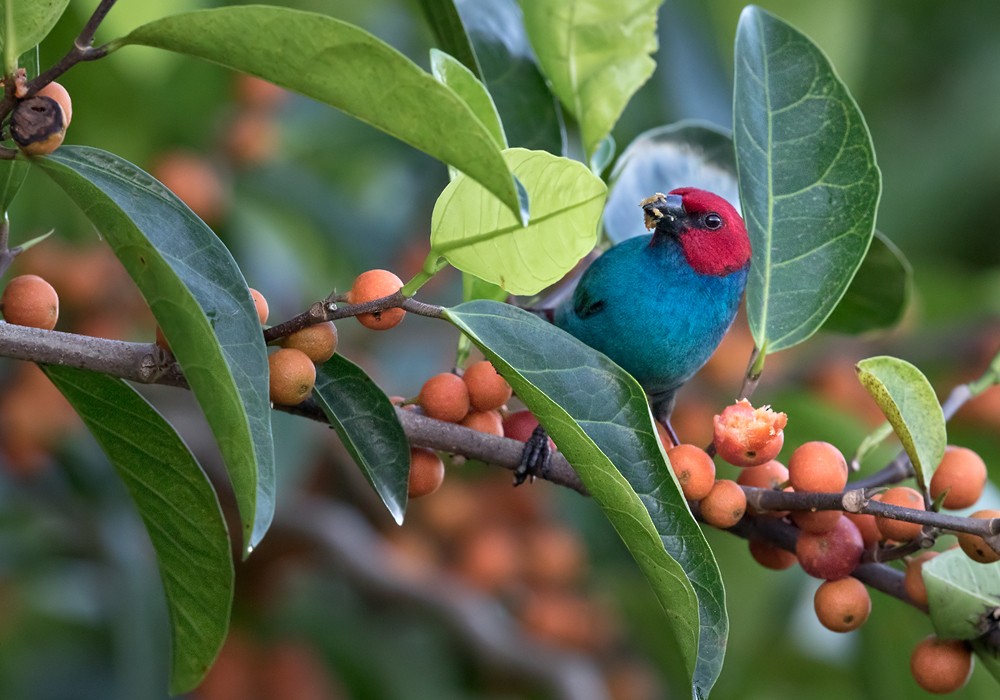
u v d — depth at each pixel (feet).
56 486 9.86
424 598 9.94
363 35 9.12
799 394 9.85
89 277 9.86
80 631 9.92
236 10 9.14
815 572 9.36
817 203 9.45
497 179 9.13
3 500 9.87
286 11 9.13
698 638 9.26
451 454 9.37
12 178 9.29
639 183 9.66
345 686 9.95
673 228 9.61
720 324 9.64
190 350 9.15
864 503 9.29
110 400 9.29
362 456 9.31
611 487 9.25
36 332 9.25
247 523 9.16
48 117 9.19
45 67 9.77
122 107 9.84
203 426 9.92
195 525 9.30
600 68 9.57
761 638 9.82
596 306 9.62
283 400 9.28
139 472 9.31
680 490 9.29
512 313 9.30
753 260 9.43
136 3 9.75
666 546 9.29
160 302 9.16
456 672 9.96
